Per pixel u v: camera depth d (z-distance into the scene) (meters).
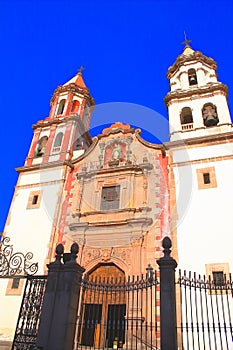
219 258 14.81
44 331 8.40
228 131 20.02
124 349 12.42
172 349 7.31
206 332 12.84
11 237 19.86
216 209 16.53
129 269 16.20
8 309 16.77
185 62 26.42
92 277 16.94
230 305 13.20
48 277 9.41
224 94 22.69
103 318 15.01
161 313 7.96
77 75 32.22
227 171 17.86
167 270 8.65
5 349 12.51
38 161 24.50
